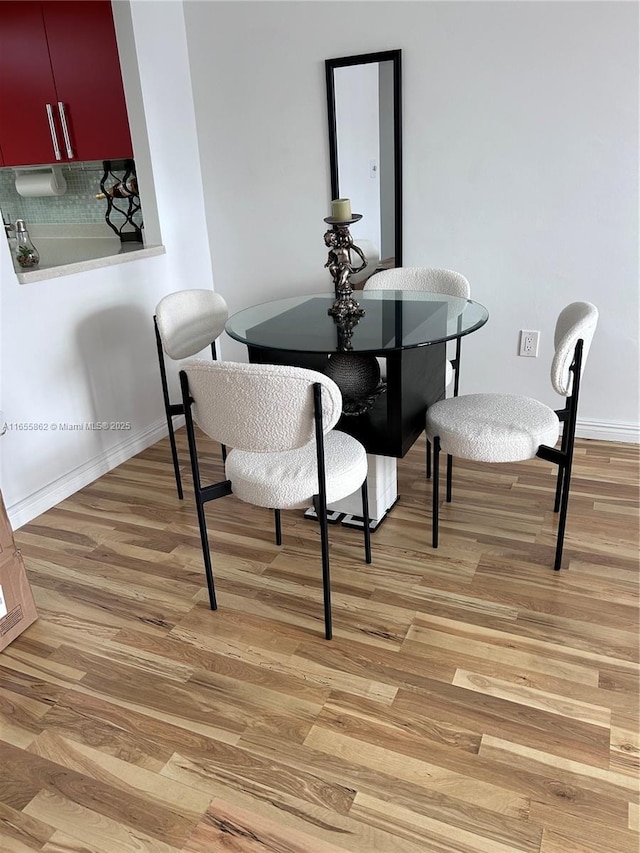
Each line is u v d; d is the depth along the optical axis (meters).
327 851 1.27
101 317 2.85
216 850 1.28
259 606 1.99
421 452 2.96
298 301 2.63
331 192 3.07
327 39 2.84
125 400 3.05
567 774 1.40
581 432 3.01
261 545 2.30
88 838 1.32
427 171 2.86
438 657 1.75
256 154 3.18
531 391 3.04
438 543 2.24
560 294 2.82
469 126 2.72
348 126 2.91
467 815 1.33
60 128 3.19
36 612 1.97
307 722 1.57
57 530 2.47
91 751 1.52
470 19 2.58
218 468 2.95
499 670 1.69
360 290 2.88
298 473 1.76
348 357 2.24
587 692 1.61
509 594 1.98
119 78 2.93
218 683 1.70
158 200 3.09
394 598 1.99
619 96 2.46
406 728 1.54
